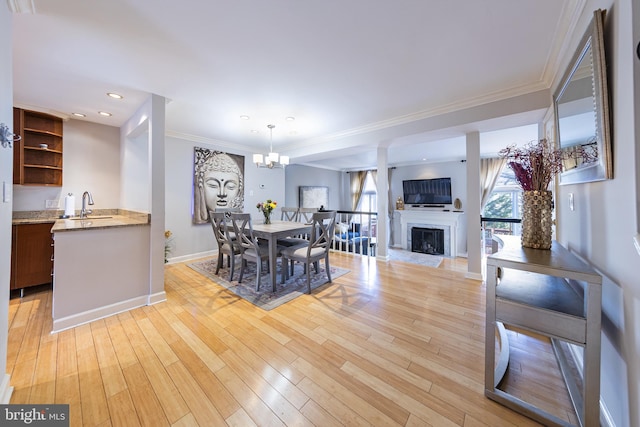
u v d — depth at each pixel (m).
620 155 1.05
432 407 1.30
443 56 1.94
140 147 3.58
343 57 1.95
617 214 1.09
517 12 1.49
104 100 2.70
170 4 1.40
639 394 0.95
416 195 6.86
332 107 2.96
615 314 1.12
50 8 1.40
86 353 1.74
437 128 3.06
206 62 2.00
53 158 3.13
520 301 1.30
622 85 1.02
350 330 2.06
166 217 4.04
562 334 1.15
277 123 3.57
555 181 2.21
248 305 2.54
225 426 1.20
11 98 1.34
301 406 1.31
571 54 1.64
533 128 3.78
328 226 3.12
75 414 1.25
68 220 2.83
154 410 1.28
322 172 7.95
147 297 2.55
